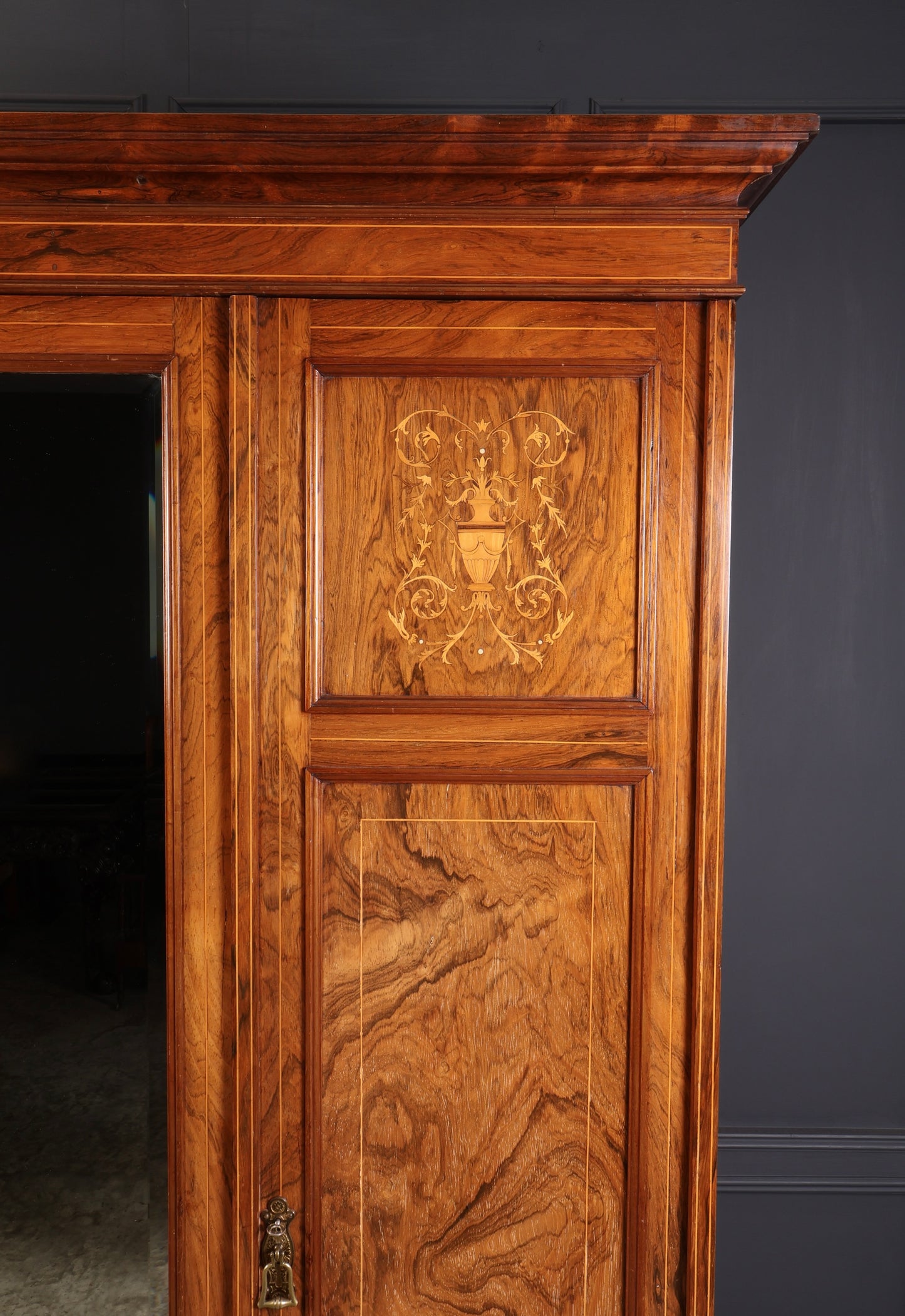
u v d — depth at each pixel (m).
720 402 1.14
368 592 1.17
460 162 1.10
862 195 1.73
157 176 1.12
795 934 1.79
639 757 1.18
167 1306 1.21
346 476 1.16
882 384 1.75
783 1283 1.80
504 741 1.17
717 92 1.72
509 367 1.15
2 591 1.19
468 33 1.71
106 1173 1.21
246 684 1.15
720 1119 1.80
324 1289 1.20
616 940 1.19
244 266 1.14
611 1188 1.20
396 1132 1.19
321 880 1.18
